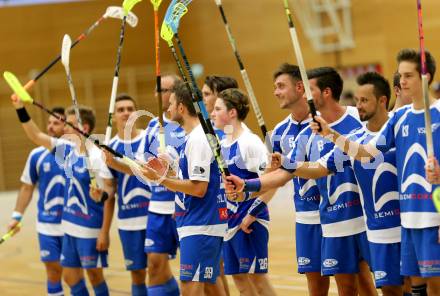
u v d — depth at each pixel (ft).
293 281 52.06
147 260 44.24
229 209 36.99
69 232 45.03
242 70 30.45
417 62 28.66
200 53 136.26
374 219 32.27
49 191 47.75
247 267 36.83
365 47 123.54
